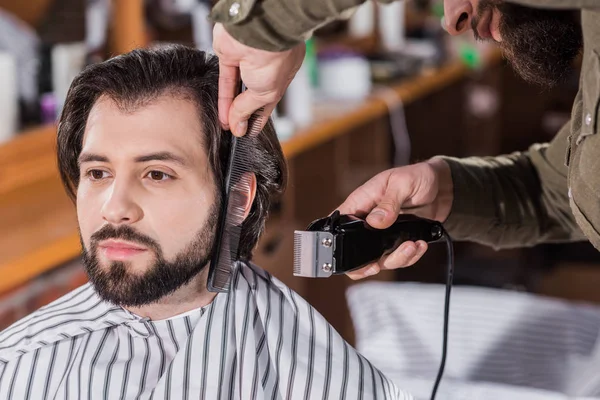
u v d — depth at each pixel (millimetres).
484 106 5832
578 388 2221
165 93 1213
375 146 4262
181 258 1226
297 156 3717
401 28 5125
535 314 2311
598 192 1152
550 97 5984
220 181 1253
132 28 3086
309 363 1299
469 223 1572
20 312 2301
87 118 1234
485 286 3750
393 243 1357
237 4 1023
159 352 1312
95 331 1332
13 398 1322
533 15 1226
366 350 2314
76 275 2473
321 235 1260
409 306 2352
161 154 1198
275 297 1345
